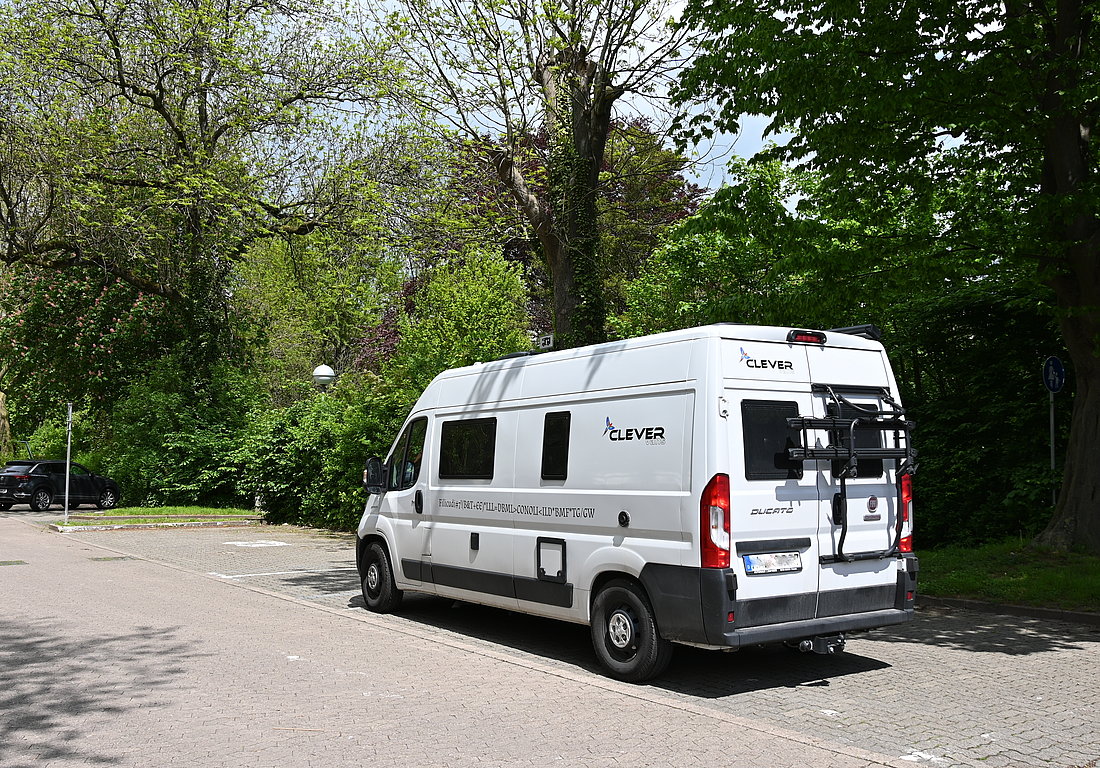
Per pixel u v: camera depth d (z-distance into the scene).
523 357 8.92
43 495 31.08
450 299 22.92
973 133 12.73
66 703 6.32
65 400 32.44
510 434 8.76
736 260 18.72
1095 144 12.50
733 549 6.64
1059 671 7.56
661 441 7.11
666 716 6.05
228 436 27.62
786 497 6.95
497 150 15.96
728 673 7.52
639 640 7.15
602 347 7.94
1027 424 15.05
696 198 22.17
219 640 8.52
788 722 6.08
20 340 31.66
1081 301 12.18
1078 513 12.30
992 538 14.81
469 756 5.21
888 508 7.57
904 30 11.61
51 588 11.80
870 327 7.88
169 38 23.55
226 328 29.80
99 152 23.97
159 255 27.55
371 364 34.75
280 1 24.39
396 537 10.23
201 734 5.61
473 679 7.09
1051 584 10.59
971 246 12.55
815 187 15.67
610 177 16.97
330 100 24.27
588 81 15.41
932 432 16.11
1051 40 11.84
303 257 27.00
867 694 6.82
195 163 23.62
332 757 5.18
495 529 8.80
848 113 11.84
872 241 12.75
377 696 6.56
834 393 7.34
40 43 22.81
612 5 14.90
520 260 30.84
